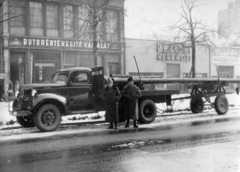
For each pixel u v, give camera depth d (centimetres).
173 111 1464
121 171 484
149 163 529
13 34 2291
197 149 633
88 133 880
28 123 1038
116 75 1116
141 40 2844
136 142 722
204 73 3294
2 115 1279
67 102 979
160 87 1781
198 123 1049
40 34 2419
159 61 2964
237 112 1450
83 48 2511
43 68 2392
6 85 2180
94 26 1816
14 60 2286
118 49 2691
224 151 612
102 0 2527
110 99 953
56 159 568
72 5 2528
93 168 503
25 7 2341
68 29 2523
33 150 650
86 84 1023
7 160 564
